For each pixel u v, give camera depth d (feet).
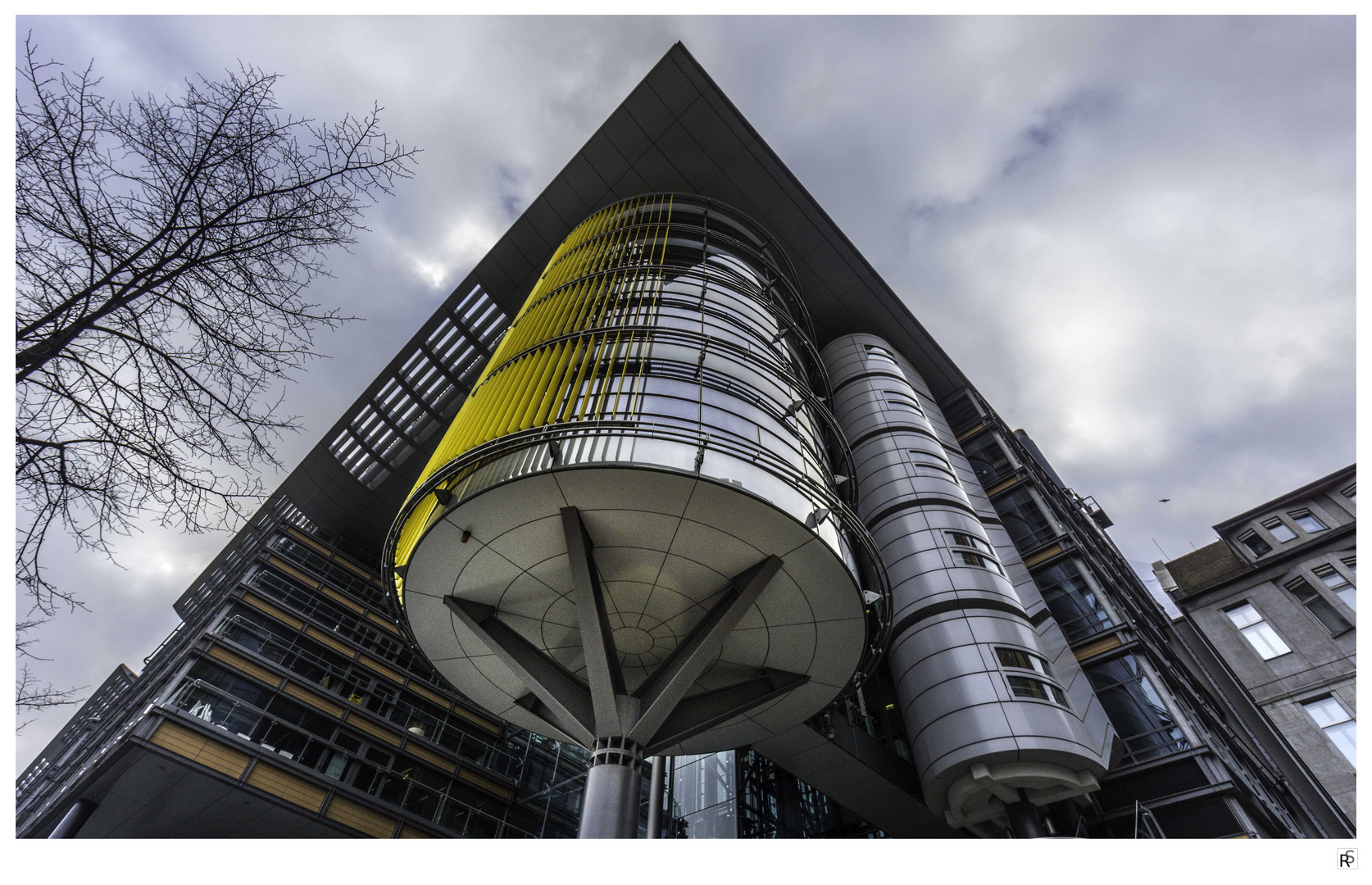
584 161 138.82
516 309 150.92
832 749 84.43
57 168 23.18
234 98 26.11
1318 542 119.65
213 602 127.65
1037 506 132.26
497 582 58.70
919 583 95.96
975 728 77.30
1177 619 140.15
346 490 163.53
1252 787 85.15
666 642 64.18
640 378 62.03
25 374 22.66
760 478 55.21
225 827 95.81
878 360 147.54
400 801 110.22
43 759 141.08
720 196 141.49
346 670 124.57
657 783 83.25
